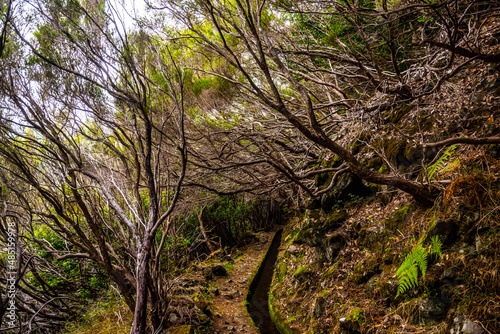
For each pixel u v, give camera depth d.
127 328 4.52
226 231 11.30
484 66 4.25
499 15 3.73
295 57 6.02
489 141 2.71
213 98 5.81
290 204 10.02
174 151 5.90
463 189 3.20
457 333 2.59
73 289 6.38
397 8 3.35
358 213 4.87
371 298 3.58
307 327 4.31
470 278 2.78
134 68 3.38
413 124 4.66
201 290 6.34
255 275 7.68
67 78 3.27
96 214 4.23
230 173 7.72
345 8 3.68
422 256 3.00
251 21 3.17
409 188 3.54
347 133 6.02
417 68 4.96
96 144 4.20
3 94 3.01
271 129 7.37
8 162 3.40
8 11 2.85
